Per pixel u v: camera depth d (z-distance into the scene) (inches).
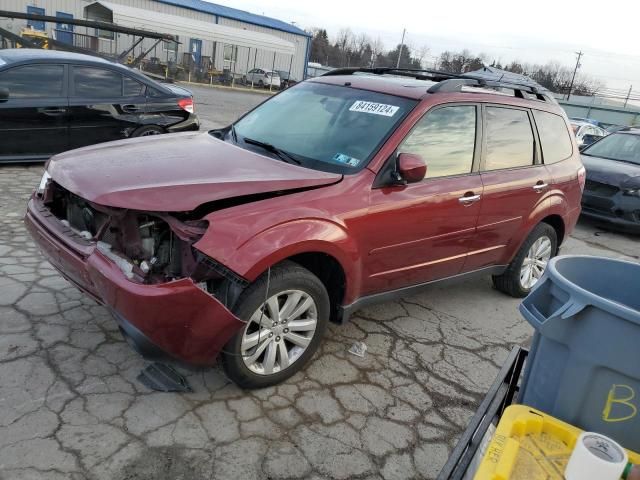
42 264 171.9
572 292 74.2
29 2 1213.7
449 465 70.1
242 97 1087.6
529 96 190.7
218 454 102.4
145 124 308.8
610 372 71.3
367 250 132.1
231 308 111.0
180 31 1238.3
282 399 121.3
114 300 104.0
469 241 161.6
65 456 96.9
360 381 132.4
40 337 131.6
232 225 107.4
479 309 186.2
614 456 63.4
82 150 138.5
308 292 121.3
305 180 122.6
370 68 187.5
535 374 81.6
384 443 112.2
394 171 134.4
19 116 266.5
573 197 198.5
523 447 70.2
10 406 107.3
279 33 1750.7
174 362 110.0
